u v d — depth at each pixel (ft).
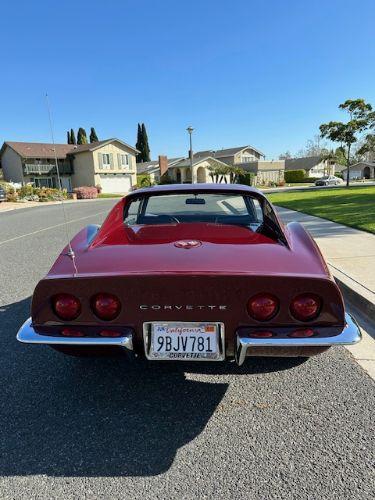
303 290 6.43
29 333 6.89
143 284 6.58
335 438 6.54
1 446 6.58
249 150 204.44
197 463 6.08
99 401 7.82
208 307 6.58
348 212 32.81
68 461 6.20
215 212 10.93
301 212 35.96
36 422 7.20
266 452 6.27
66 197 107.76
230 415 7.25
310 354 6.75
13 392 8.17
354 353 9.50
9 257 21.97
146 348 6.81
